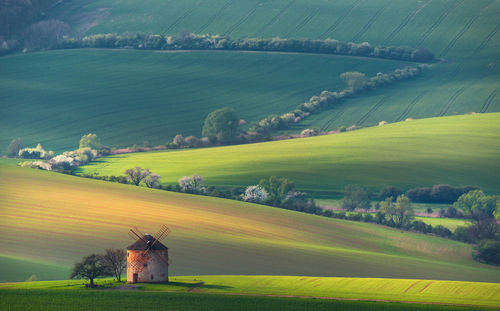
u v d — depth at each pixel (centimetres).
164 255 15112
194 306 12169
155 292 13225
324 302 12825
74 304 12062
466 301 13450
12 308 11744
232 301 12631
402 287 15125
